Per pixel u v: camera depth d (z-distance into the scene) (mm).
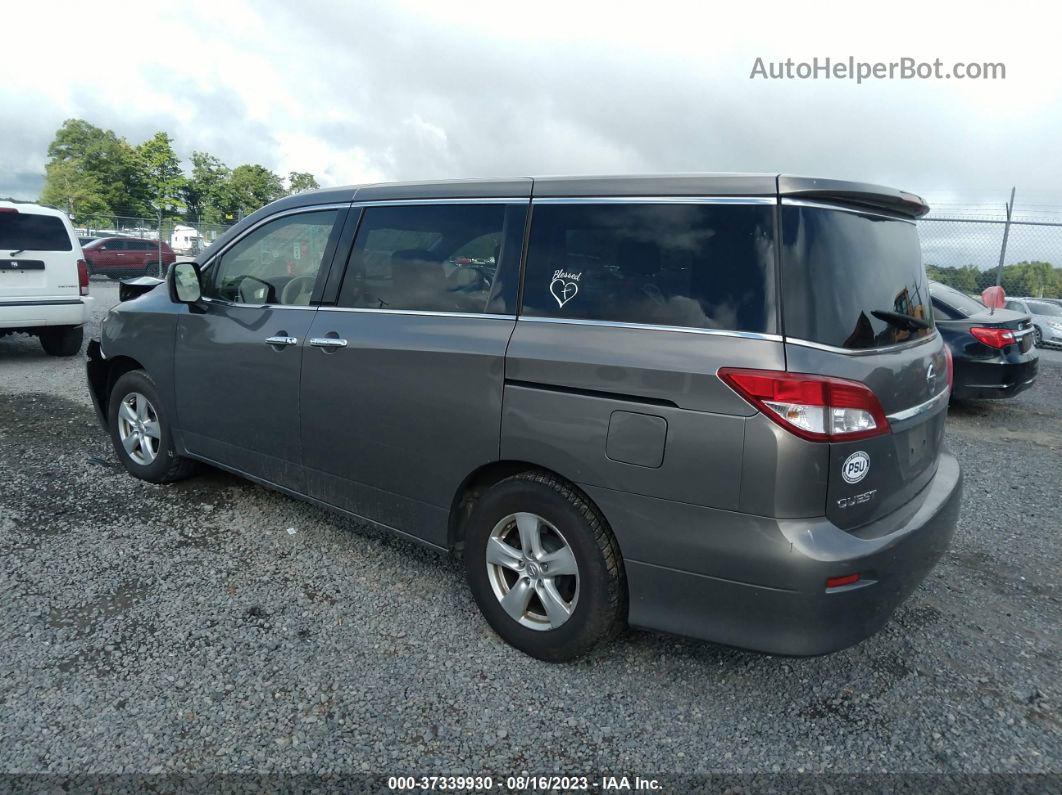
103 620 3111
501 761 2402
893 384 2545
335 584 3498
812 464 2312
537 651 2898
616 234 2730
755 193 2494
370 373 3248
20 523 4012
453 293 3105
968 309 7703
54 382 7734
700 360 2428
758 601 2398
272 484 3871
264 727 2508
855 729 2607
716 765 2418
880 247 2730
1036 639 3234
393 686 2752
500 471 3004
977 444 6656
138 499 4414
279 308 3721
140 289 5508
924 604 3514
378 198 3471
